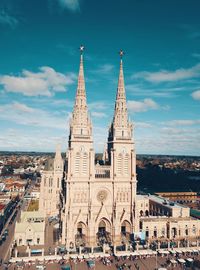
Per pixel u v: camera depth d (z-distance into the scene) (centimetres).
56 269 12119
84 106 16512
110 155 17100
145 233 16038
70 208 15450
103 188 16325
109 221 16125
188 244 14388
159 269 11894
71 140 15975
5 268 11856
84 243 15188
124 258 13262
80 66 16788
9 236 16075
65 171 17075
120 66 17388
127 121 17038
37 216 17200
